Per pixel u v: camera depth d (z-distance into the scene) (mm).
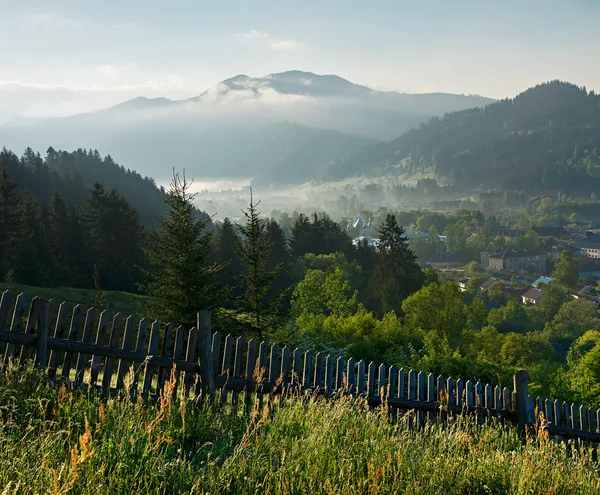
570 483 6508
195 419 6289
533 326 130750
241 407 7430
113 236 74625
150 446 5047
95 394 6566
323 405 7270
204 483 4754
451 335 60594
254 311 25062
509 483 6164
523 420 9719
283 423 6531
